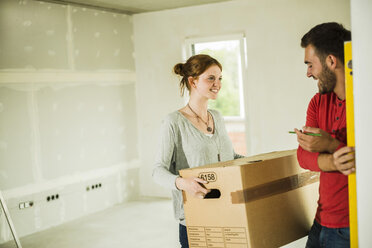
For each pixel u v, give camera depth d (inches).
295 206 59.8
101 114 204.5
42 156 177.2
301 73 183.9
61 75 185.3
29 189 171.9
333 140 50.1
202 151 71.0
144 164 226.2
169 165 69.8
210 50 214.8
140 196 227.3
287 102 188.2
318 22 178.4
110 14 208.7
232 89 399.5
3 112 163.3
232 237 55.3
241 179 53.1
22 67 170.1
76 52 192.1
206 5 201.8
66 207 187.2
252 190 54.1
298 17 181.9
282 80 188.2
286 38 185.5
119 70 214.1
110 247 150.9
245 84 197.6
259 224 54.8
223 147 74.5
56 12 183.3
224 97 401.7
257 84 193.8
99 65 203.3
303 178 61.4
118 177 214.1
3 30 163.2
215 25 200.8
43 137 177.6
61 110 185.3
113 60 210.7
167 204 208.1
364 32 43.8
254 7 190.7
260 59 191.9
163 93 216.8
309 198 62.5
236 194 53.8
